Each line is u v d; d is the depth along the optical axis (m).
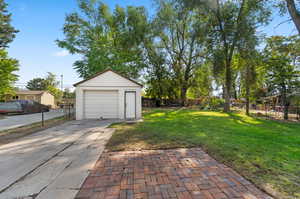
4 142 4.63
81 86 9.66
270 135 5.33
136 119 9.48
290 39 10.24
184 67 22.30
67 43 18.94
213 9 12.80
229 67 13.78
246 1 11.70
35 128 6.83
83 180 2.42
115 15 20.83
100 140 4.77
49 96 31.73
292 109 12.08
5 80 16.88
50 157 3.42
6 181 2.41
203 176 2.51
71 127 6.96
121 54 20.09
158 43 21.44
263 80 12.73
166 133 5.57
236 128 6.56
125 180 2.41
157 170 2.74
